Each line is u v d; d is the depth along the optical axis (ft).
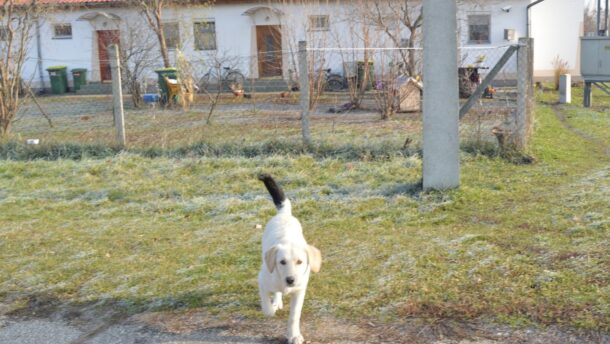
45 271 20.10
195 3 83.25
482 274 17.85
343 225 23.62
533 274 17.57
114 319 16.53
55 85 87.66
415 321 15.29
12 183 32.09
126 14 86.22
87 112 61.62
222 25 85.25
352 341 14.55
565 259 18.58
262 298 15.03
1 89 41.63
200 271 19.44
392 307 16.12
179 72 62.13
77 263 20.65
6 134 40.96
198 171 32.58
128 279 19.10
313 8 77.61
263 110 57.62
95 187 30.94
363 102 60.08
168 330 15.65
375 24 65.87
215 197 28.48
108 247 22.30
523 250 19.66
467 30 80.59
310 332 15.08
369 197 26.78
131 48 71.26
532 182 28.25
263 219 25.08
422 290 16.96
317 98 54.95
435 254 19.67
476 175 29.53
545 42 83.35
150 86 77.25
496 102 55.47
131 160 35.01
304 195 27.63
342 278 18.24
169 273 19.42
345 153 33.96
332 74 74.08
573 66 83.56
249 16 84.17
